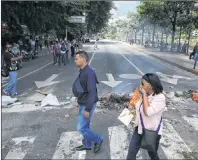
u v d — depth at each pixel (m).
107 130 6.43
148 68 18.98
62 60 19.98
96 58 26.22
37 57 26.36
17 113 7.63
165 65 21.50
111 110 7.95
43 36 42.97
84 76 4.58
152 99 3.71
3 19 21.56
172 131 6.49
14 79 9.50
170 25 41.34
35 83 12.27
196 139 6.08
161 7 36.75
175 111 8.22
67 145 5.57
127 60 24.75
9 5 20.66
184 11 35.44
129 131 6.39
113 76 14.66
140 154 5.16
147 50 41.19
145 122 3.78
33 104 8.56
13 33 24.55
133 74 15.61
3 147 5.45
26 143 5.66
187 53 32.47
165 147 5.55
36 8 23.97
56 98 8.94
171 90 11.40
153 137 3.73
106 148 5.43
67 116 7.37
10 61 9.39
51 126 6.66
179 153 5.29
